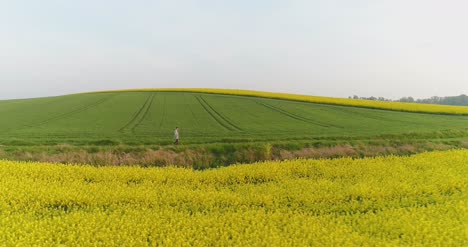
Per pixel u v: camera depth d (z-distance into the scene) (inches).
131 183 585.3
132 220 422.6
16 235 381.1
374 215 461.4
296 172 688.4
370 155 864.9
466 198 528.7
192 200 509.4
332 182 611.8
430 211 470.3
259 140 976.9
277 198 523.8
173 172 649.0
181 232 392.8
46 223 409.4
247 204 509.0
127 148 860.0
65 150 829.8
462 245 385.4
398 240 387.2
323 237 389.1
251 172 658.2
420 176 644.1
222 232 399.9
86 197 495.2
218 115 1469.0
